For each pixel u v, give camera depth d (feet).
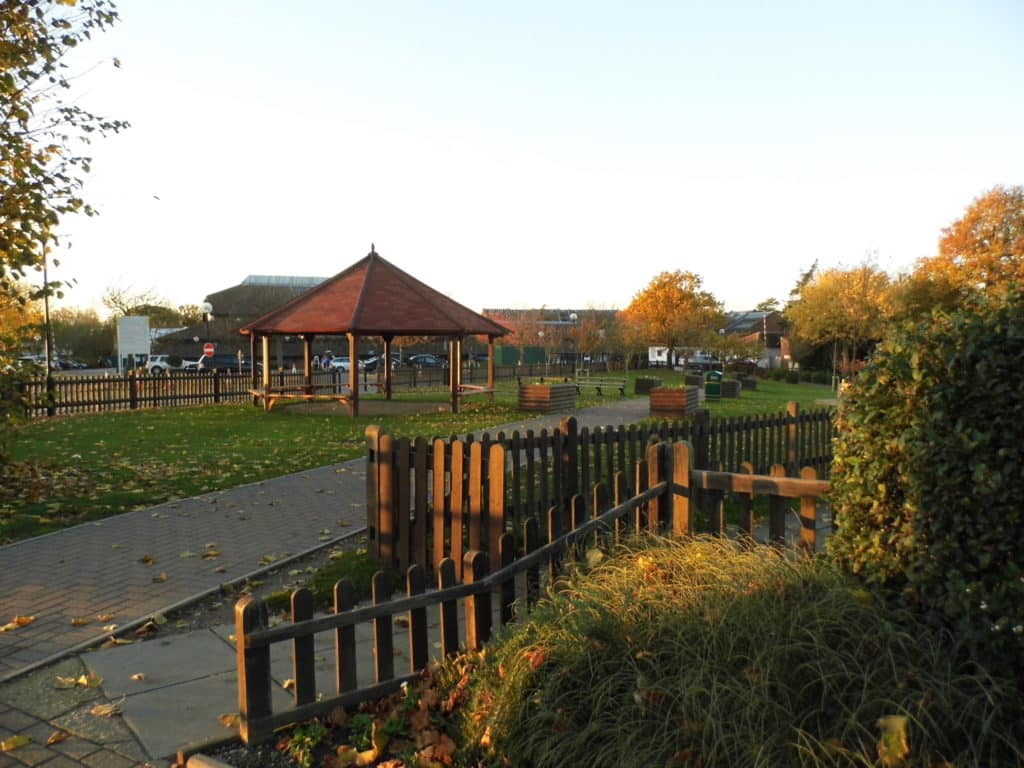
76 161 31.42
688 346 195.31
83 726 12.32
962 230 131.85
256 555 22.52
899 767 8.46
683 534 15.39
